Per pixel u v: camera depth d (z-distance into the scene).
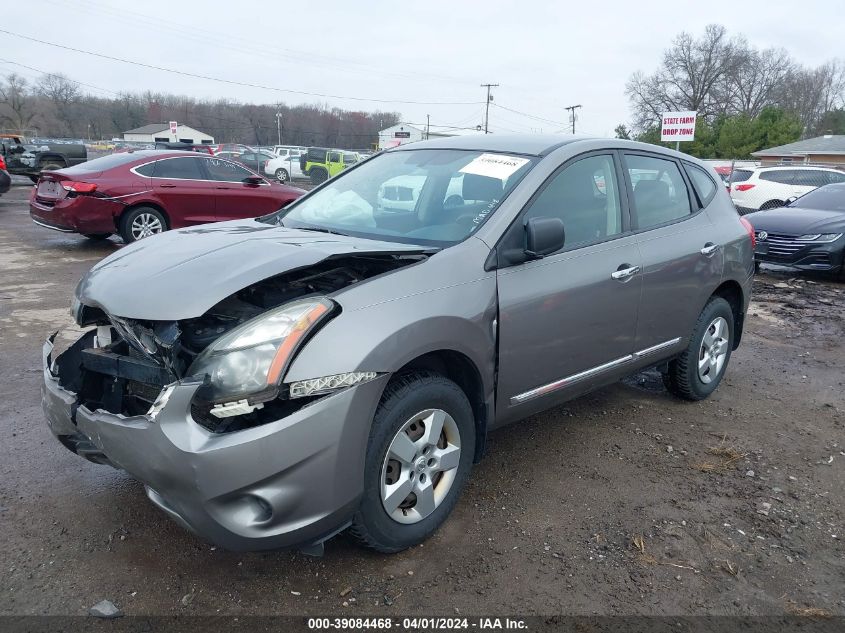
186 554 2.95
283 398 2.48
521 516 3.35
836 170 16.36
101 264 3.19
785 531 3.34
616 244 3.88
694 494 3.65
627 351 4.04
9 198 19.31
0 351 5.53
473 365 3.13
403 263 3.07
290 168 34.91
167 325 2.60
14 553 2.91
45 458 3.76
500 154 3.80
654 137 57.97
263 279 2.60
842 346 6.77
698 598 2.81
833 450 4.30
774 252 10.27
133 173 10.34
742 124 51.75
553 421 4.55
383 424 2.76
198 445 2.37
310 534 2.58
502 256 3.26
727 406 4.98
